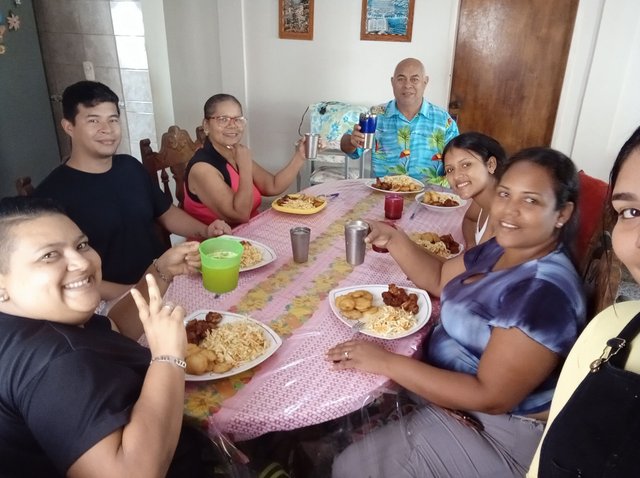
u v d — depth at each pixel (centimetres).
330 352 116
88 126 170
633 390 63
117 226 183
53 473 84
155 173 231
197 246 131
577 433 67
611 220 70
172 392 85
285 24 380
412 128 281
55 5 316
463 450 118
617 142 346
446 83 368
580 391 70
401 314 131
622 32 321
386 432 125
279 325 129
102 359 84
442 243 173
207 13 370
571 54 339
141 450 76
